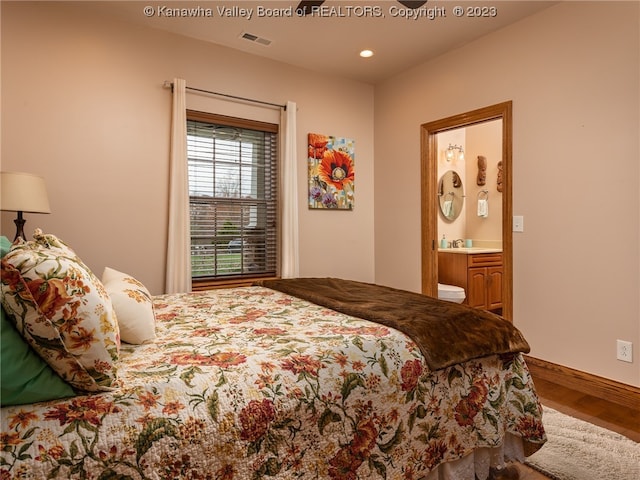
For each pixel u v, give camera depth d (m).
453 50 3.52
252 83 3.62
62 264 1.01
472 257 4.50
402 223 4.09
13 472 0.80
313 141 3.97
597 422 2.16
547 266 2.84
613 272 2.49
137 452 0.91
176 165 3.18
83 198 2.87
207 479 0.99
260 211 3.76
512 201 3.06
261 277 3.72
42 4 2.72
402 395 1.36
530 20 2.95
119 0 2.77
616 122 2.47
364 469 1.26
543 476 1.68
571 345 2.70
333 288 2.44
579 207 2.66
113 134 2.98
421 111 3.85
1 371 0.87
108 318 1.04
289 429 1.13
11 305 0.92
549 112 2.83
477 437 1.55
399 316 1.66
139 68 3.09
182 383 1.07
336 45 3.45
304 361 1.25
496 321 1.74
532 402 1.66
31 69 2.69
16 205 2.21
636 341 2.38
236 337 1.46
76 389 0.99
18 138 2.64
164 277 3.20
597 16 2.56
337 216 4.18
